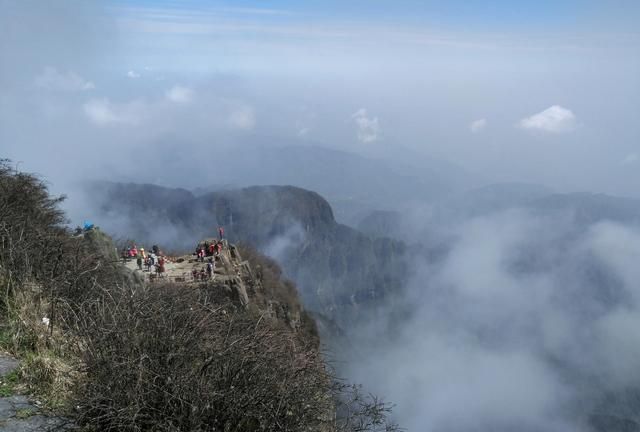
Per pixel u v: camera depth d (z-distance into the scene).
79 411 6.47
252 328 8.05
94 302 8.38
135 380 6.36
